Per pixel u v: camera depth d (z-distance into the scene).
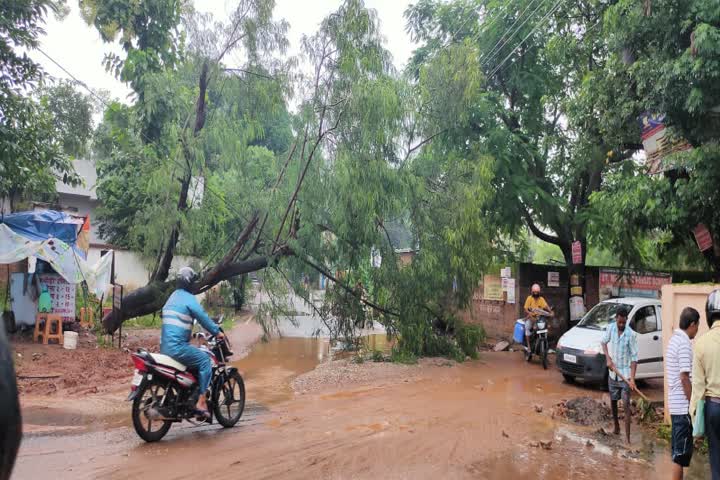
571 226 17.30
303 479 5.65
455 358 13.84
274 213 12.02
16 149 12.13
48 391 8.95
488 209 16.34
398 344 13.84
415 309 13.30
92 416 7.68
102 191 21.95
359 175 11.79
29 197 16.58
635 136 12.48
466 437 7.39
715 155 8.88
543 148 16.50
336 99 12.01
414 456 6.52
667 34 9.41
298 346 16.02
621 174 12.12
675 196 10.00
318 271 12.97
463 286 13.48
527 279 17.80
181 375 6.74
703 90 8.71
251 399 9.37
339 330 13.55
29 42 11.77
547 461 6.54
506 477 5.95
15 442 1.37
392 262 13.13
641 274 18.48
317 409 8.72
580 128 13.08
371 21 11.92
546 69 16.84
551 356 15.59
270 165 12.52
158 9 15.99
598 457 6.77
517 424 8.16
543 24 15.78
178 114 12.38
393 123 12.08
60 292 13.50
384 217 12.88
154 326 17.81
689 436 5.47
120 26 15.78
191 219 12.20
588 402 9.17
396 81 12.16
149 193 12.02
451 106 13.21
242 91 11.98
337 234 12.66
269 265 12.52
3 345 1.41
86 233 14.76
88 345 12.76
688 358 5.46
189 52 11.87
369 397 9.70
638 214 10.66
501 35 16.31
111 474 5.48
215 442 6.77
